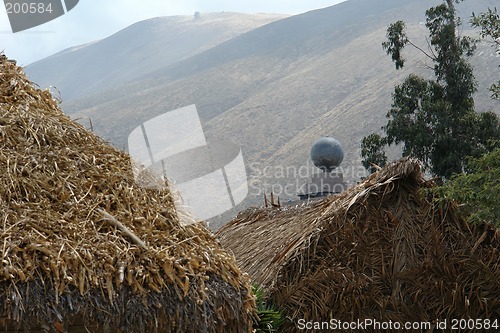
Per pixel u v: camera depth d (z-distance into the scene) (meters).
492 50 100.94
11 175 6.83
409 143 31.78
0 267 5.96
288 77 144.50
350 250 11.95
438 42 32.28
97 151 7.57
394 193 12.37
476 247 12.12
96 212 6.82
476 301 11.97
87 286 6.15
